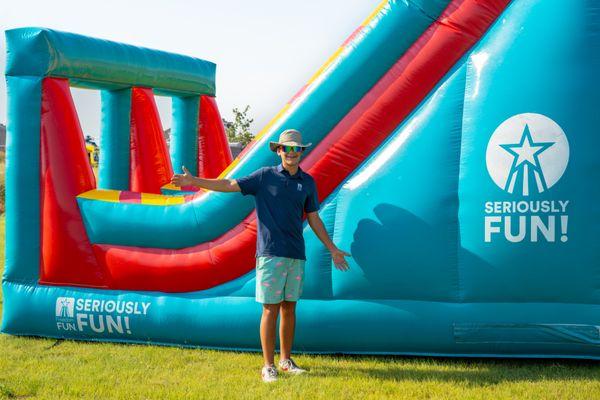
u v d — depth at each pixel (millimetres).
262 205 4242
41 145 5418
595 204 4336
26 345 5168
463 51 4602
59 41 5719
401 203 4578
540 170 4363
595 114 4355
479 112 4488
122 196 5387
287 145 4172
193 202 5066
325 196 4770
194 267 5012
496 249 4418
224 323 4883
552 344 4398
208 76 8633
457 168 4527
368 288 4633
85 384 3990
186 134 8664
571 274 4352
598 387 3885
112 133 7344
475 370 4309
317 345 4734
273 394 3771
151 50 7566
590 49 4375
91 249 5320
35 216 5430
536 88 4395
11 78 5492
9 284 5480
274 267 4176
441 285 4523
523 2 4516
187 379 4113
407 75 4629
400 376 4164
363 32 4703
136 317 5098
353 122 4711
